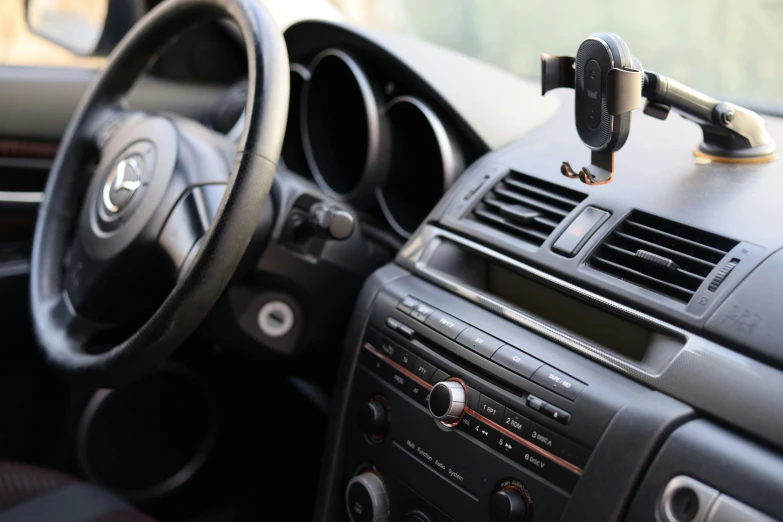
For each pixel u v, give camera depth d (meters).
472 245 1.07
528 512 0.88
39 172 1.63
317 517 1.16
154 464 1.49
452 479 0.95
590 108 0.86
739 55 1.29
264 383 1.46
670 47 1.34
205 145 1.05
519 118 1.23
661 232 0.92
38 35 1.68
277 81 0.91
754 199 0.91
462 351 0.95
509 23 1.53
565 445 0.85
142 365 0.93
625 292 0.90
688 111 0.96
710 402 0.78
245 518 1.53
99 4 1.71
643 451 0.79
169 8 1.12
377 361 1.05
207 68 1.78
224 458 1.54
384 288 1.08
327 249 1.13
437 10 1.60
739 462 0.73
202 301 0.90
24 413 1.53
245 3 0.98
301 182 1.14
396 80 1.29
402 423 1.01
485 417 0.92
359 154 1.38
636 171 1.02
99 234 1.07
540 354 0.91
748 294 0.81
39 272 1.18
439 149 1.19
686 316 0.84
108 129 1.20
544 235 1.02
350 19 1.58
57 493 1.00
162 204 1.01
